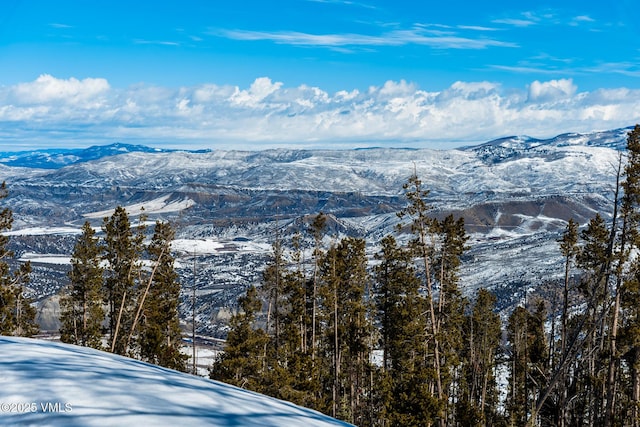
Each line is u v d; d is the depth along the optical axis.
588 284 23.80
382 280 34.75
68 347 7.78
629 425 24.88
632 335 21.25
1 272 33.44
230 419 4.91
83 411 4.41
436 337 28.31
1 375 5.19
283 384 28.73
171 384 5.92
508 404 43.28
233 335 29.53
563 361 20.94
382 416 30.55
